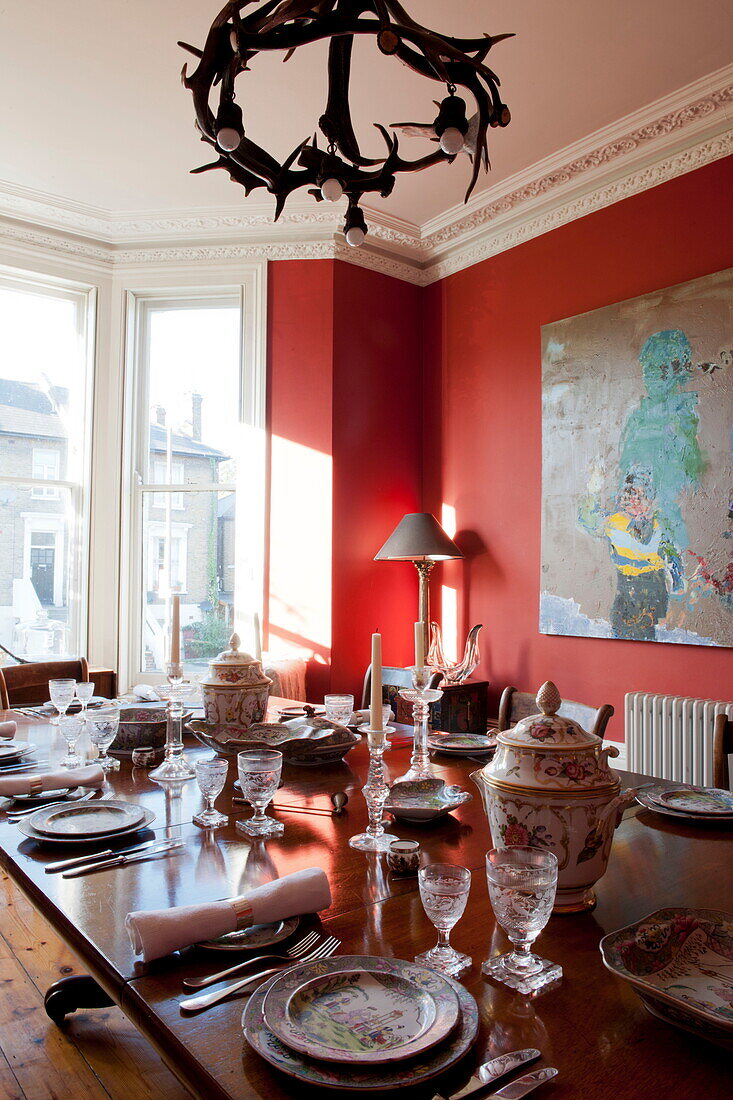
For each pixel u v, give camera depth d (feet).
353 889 3.91
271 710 8.62
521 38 10.06
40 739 7.38
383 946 3.28
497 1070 2.40
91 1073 5.86
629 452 12.08
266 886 3.49
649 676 11.80
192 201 14.29
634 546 11.94
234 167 6.70
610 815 3.68
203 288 15.34
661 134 11.71
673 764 10.90
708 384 11.09
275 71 10.71
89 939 3.33
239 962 3.16
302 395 14.88
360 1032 2.57
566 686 13.06
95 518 14.83
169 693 6.18
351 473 14.97
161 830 4.82
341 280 15.05
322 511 14.62
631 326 12.16
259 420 14.92
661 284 11.93
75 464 15.07
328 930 3.45
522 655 13.85
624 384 12.21
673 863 4.37
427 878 3.15
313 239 14.99
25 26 9.91
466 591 15.06
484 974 3.06
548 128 12.00
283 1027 2.56
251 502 14.94
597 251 12.92
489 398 14.79
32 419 14.74
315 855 4.40
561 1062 2.48
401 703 11.12
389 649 15.33
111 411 15.10
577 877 3.67
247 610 14.84
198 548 15.34
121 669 14.88
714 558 10.92
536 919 2.96
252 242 15.11
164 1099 5.54
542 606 13.35
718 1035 2.47
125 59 10.53
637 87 11.05
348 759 6.88
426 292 16.38
